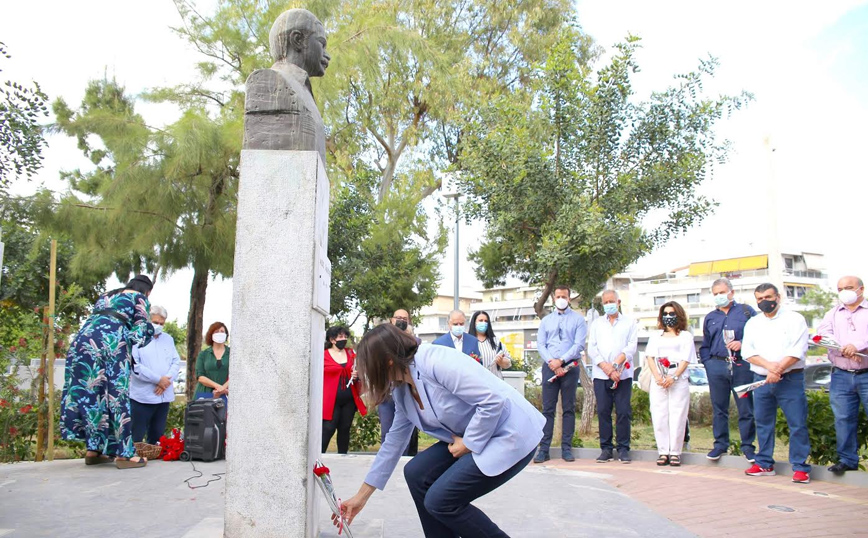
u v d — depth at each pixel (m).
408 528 3.97
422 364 2.96
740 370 7.20
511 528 4.20
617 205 11.35
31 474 5.59
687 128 11.42
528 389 15.26
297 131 3.33
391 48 16.16
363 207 17.47
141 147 11.30
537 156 11.18
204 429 6.33
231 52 13.58
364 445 9.73
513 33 20.94
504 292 66.31
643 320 56.62
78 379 5.87
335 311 16.75
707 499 5.48
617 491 5.47
